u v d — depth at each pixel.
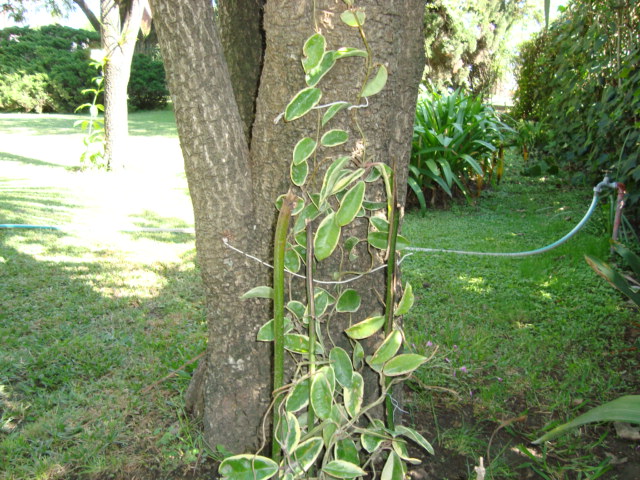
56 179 7.80
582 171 6.86
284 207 1.42
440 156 6.23
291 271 1.77
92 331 3.17
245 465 1.58
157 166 9.13
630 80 4.65
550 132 7.48
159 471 2.04
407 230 5.36
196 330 3.20
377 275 1.94
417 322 3.30
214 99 1.71
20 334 3.11
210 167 1.75
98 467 2.03
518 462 2.13
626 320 3.31
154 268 4.27
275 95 1.73
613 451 2.21
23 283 3.84
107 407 2.39
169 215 5.96
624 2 5.00
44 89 20.58
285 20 1.63
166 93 22.59
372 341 2.00
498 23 13.49
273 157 1.79
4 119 17.48
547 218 5.77
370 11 1.61
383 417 2.10
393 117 1.81
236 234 1.84
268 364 2.01
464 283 3.96
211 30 1.68
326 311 1.91
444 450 2.19
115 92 8.43
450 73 13.93
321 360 1.80
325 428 1.65
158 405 2.40
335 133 1.64
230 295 1.91
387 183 1.61
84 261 4.37
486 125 6.75
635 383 2.66
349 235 1.84
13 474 1.99
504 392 2.55
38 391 2.54
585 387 2.57
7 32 22.92
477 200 6.59
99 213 5.94
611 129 5.20
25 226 5.20
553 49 8.02
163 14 1.62
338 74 1.64
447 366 2.76
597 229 5.19
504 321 3.33
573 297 3.67
